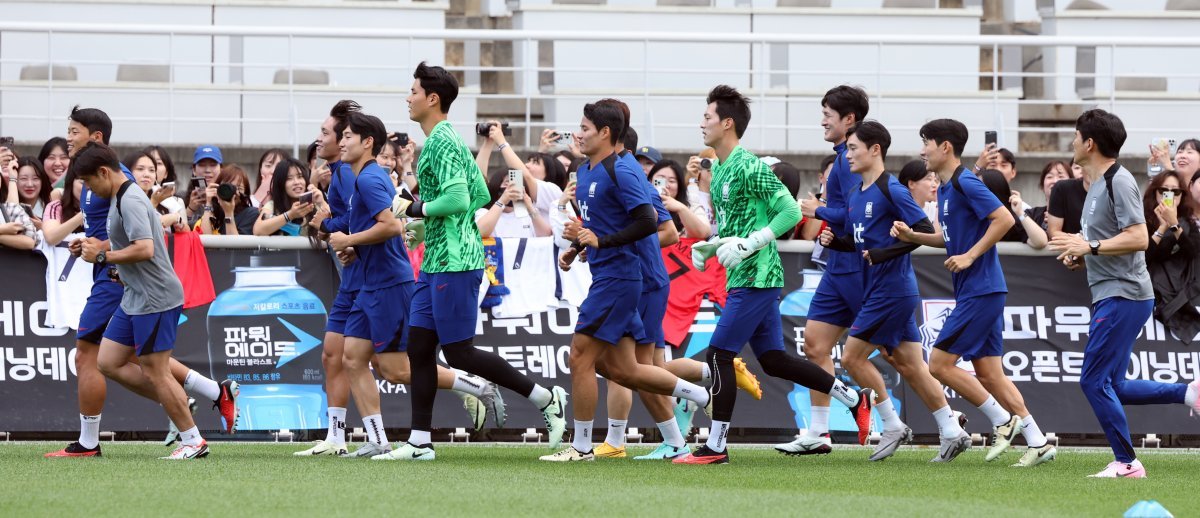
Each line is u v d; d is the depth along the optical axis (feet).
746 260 104.78
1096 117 99.50
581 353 104.99
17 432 122.42
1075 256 99.25
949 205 107.65
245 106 180.86
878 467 105.09
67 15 182.29
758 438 127.03
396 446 122.52
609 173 102.47
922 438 126.93
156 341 101.55
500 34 166.09
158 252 101.04
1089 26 202.08
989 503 82.17
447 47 192.13
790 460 111.14
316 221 123.24
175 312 102.32
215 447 117.60
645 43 170.19
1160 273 125.80
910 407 125.80
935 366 108.88
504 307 124.98
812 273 126.21
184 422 104.68
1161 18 202.28
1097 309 100.89
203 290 122.62
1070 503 83.05
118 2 182.70
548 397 107.34
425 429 105.81
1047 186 144.15
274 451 113.91
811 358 113.80
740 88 188.85
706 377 119.34
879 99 173.88
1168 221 123.44
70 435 124.16
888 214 108.06
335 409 112.47
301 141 181.47
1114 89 191.31
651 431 127.34
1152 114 193.06
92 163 98.89
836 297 112.47
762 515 74.33
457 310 102.63
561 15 190.70
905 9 195.83
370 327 107.14
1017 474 100.89
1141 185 179.73
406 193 103.60
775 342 109.29
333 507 75.20
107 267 105.29
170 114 171.83
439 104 102.99
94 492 80.89
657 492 84.02
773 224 103.96
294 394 123.34
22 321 122.01
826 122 114.62
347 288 109.50
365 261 106.42
